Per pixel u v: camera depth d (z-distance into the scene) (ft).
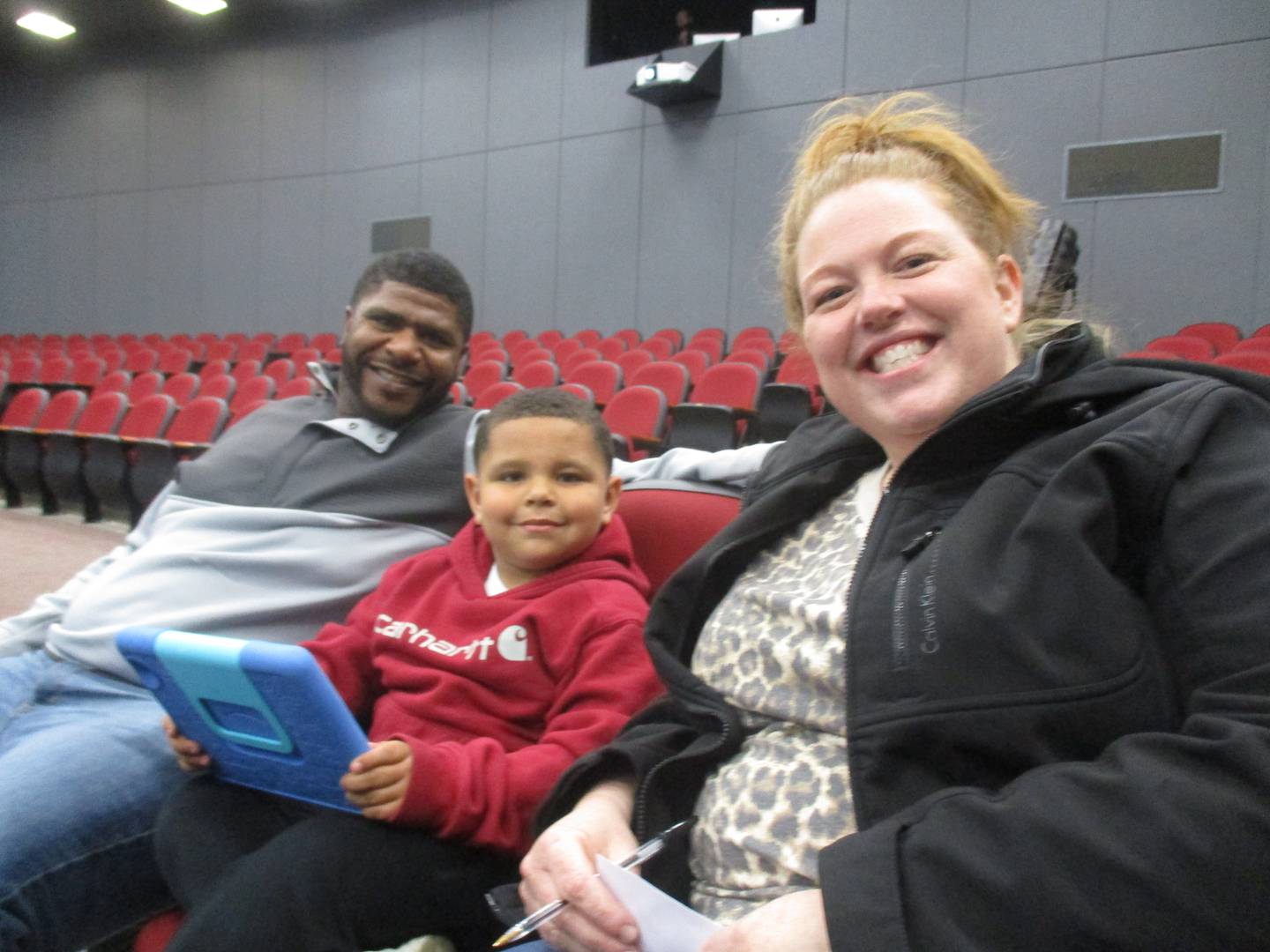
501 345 26.00
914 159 2.81
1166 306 18.75
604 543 3.68
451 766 2.92
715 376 16.62
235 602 4.39
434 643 3.52
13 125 38.32
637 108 25.23
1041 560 2.11
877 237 2.64
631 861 2.53
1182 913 1.65
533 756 3.07
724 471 4.10
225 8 31.68
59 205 37.68
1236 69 17.99
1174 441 2.14
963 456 2.54
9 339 35.45
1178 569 2.04
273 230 32.81
